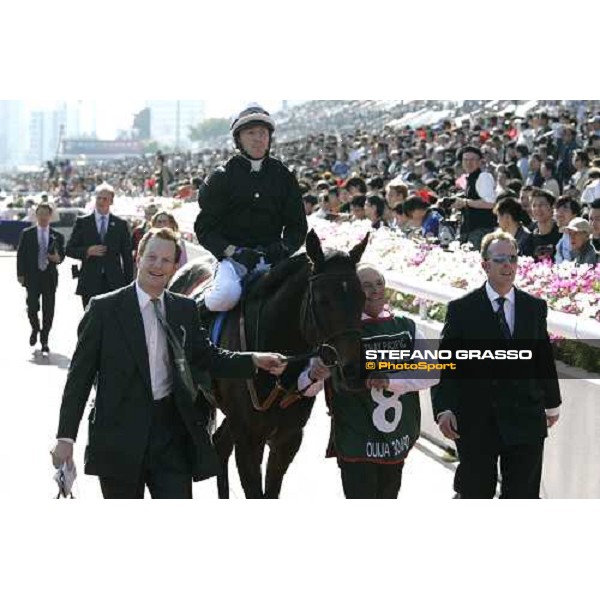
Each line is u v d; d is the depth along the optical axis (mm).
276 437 6750
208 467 5582
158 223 11438
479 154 12875
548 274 9336
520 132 25172
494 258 6082
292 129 70562
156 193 37344
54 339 16062
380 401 6191
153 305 5609
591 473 7184
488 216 12906
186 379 5551
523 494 6090
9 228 36875
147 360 5523
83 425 10312
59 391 12047
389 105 57469
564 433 7547
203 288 7547
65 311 19422
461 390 6117
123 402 5516
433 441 9867
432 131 29016
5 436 9930
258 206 7039
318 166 30672
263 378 6430
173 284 8438
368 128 49781
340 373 5781
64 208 39281
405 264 11758
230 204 7039
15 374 13117
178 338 5578
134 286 5602
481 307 6121
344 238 13281
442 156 23609
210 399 6984
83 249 13617
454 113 39375
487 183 12812
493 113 33750
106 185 13773
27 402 11438
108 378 5527
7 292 22562
